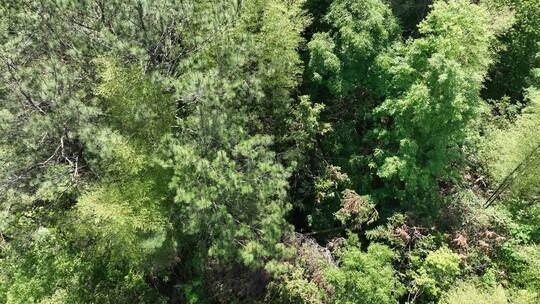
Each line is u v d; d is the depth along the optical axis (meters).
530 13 25.64
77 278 16.31
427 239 17.80
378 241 19.23
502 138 21.11
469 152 22.34
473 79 18.09
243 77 17.97
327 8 21.06
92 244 17.27
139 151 16.20
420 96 17.03
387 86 19.80
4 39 17.83
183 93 15.96
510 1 25.81
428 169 18.52
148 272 18.38
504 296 14.89
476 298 14.88
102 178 16.02
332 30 20.98
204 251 17.48
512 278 17.39
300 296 16.23
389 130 20.48
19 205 16.88
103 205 14.79
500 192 21.11
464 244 17.61
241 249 16.00
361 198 18.80
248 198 16.38
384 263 16.34
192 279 18.31
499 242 18.19
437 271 16.66
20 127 15.86
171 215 17.06
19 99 15.99
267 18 18.70
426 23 19.03
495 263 17.78
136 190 15.67
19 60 17.19
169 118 17.03
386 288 15.05
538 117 19.38
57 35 17.36
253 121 19.16
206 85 15.74
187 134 16.52
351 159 20.81
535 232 18.92
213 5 17.97
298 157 20.14
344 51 19.39
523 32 26.38
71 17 17.59
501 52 26.78
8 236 17.16
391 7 25.05
